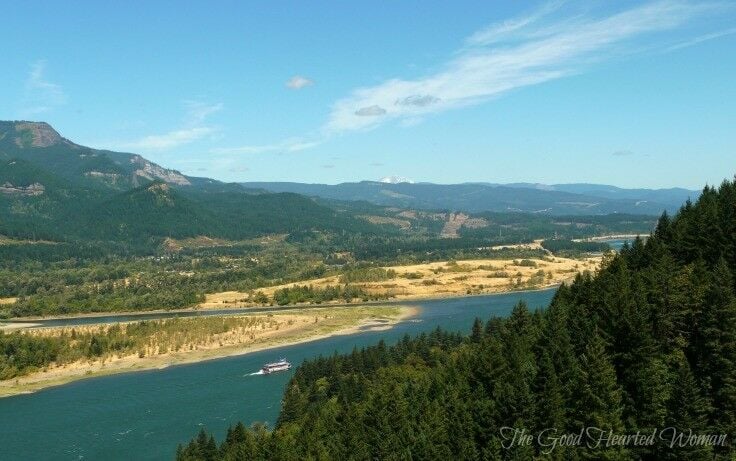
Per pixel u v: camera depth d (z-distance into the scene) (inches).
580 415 3777.1
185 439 6515.8
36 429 7017.7
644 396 3747.5
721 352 3848.4
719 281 4215.1
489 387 4402.1
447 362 5812.0
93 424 7126.0
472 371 4628.4
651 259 5472.4
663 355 4065.0
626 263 5472.4
